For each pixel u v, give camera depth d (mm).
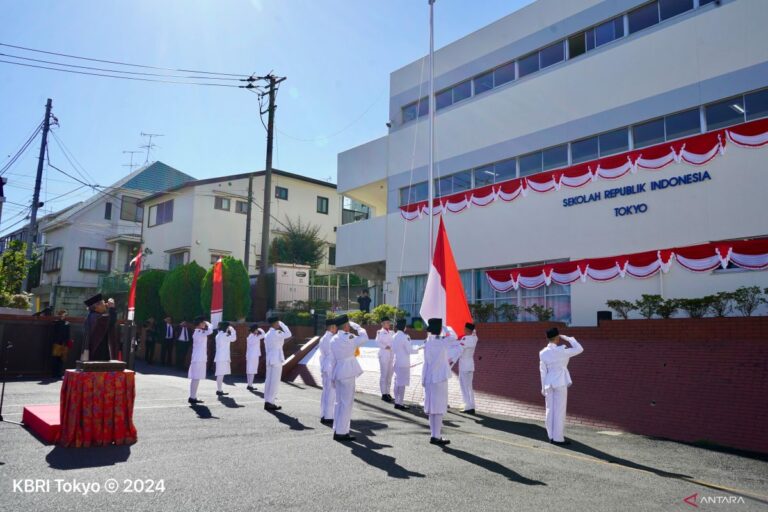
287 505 5465
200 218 32219
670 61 16938
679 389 10922
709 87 16031
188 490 5852
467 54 23281
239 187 33781
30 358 16844
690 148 16000
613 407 11172
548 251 19172
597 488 6492
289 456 7492
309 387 16031
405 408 12875
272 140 24156
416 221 23953
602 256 17688
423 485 6320
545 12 20672
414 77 25547
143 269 34156
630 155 17297
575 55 19719
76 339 18141
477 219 21578
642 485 6703
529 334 15719
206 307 22344
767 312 14008
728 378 10648
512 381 13602
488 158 21719
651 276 16406
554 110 19797
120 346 17766
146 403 11922
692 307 13391
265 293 23172
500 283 20031
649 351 12492
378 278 28016
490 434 9922
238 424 9773
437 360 8945
